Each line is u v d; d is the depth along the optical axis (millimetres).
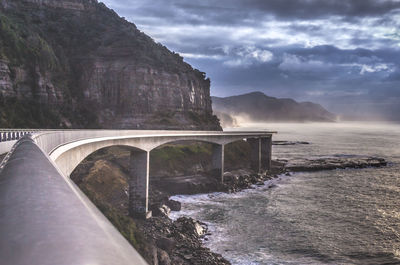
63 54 158125
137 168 74188
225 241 57594
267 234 61156
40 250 1582
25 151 5938
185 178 100812
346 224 67375
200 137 104688
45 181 3158
